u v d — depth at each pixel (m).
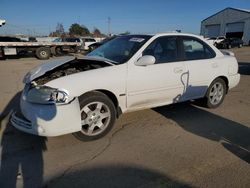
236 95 6.86
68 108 3.42
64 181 2.91
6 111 5.28
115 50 4.57
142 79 4.16
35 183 2.87
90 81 3.66
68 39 23.64
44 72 3.90
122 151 3.59
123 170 3.12
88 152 3.55
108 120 3.95
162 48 4.54
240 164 3.31
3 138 3.93
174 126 4.52
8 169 3.12
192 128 4.45
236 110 5.49
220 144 3.86
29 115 3.44
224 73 5.43
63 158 3.39
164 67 4.44
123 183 2.88
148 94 4.31
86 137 3.81
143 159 3.38
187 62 4.79
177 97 4.77
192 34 5.08
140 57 4.19
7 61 17.11
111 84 3.84
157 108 5.44
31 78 3.85
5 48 17.81
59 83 3.48
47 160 3.34
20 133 4.10
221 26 47.25
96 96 3.73
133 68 4.09
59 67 4.10
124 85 3.99
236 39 34.19
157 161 3.34
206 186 2.84
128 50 4.35
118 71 3.94
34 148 3.64
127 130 4.30
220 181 2.94
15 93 6.92
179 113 5.19
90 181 2.91
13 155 3.44
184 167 3.21
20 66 13.90
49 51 19.00
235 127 4.54
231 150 3.68
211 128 4.47
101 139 3.94
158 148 3.70
